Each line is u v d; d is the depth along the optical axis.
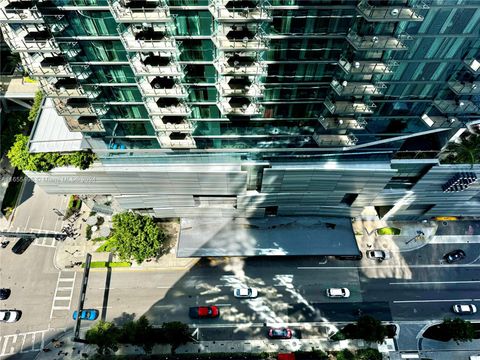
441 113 41.62
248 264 57.25
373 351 49.50
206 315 52.91
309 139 44.41
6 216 59.44
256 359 50.75
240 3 29.38
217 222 56.78
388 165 46.44
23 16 29.50
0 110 58.50
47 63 33.94
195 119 40.94
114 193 51.06
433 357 51.50
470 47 34.09
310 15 30.48
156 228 53.72
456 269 57.38
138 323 48.19
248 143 44.84
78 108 38.06
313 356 50.66
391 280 56.44
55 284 55.44
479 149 45.09
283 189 49.97
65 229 58.88
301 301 54.81
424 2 29.88
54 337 52.09
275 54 33.88
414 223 60.75
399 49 31.70
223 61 33.81
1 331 52.06
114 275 56.03
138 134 43.31
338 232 56.31
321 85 37.03
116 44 32.69
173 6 29.62
